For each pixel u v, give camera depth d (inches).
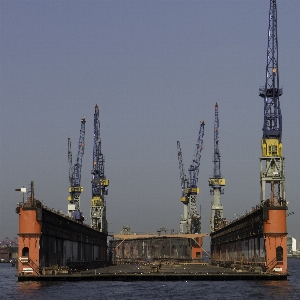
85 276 6599.4
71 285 6008.9
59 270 6717.5
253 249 7588.6
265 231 6555.1
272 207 6545.3
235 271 7687.0
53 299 4847.4
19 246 6378.0
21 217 6373.0
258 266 6958.7
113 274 6717.5
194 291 5447.8
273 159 7637.8
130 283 6304.1
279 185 7662.4
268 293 5231.3
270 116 7790.4
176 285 6063.0
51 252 7066.9
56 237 7342.5
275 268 6565.0
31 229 6358.3
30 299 4842.5
